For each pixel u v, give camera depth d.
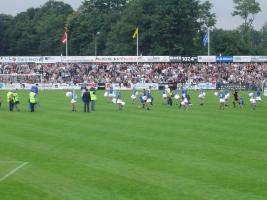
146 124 52.31
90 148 38.16
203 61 141.25
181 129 48.59
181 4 175.12
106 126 50.66
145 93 70.25
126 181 28.16
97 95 102.06
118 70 140.12
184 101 70.88
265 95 106.44
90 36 197.00
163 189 26.55
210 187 26.92
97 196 25.42
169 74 136.38
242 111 67.75
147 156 34.94
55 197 25.28
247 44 197.50
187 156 34.97
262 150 37.31
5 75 131.50
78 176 29.33
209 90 125.62
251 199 24.88
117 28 182.62
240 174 29.73
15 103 66.31
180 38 176.12
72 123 53.09
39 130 47.88
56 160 33.81
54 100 86.75
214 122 54.34
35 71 137.88
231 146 38.97
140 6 180.25
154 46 175.00
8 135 44.75
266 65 141.88
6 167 31.80
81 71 138.88
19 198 25.16
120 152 36.47
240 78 134.00
